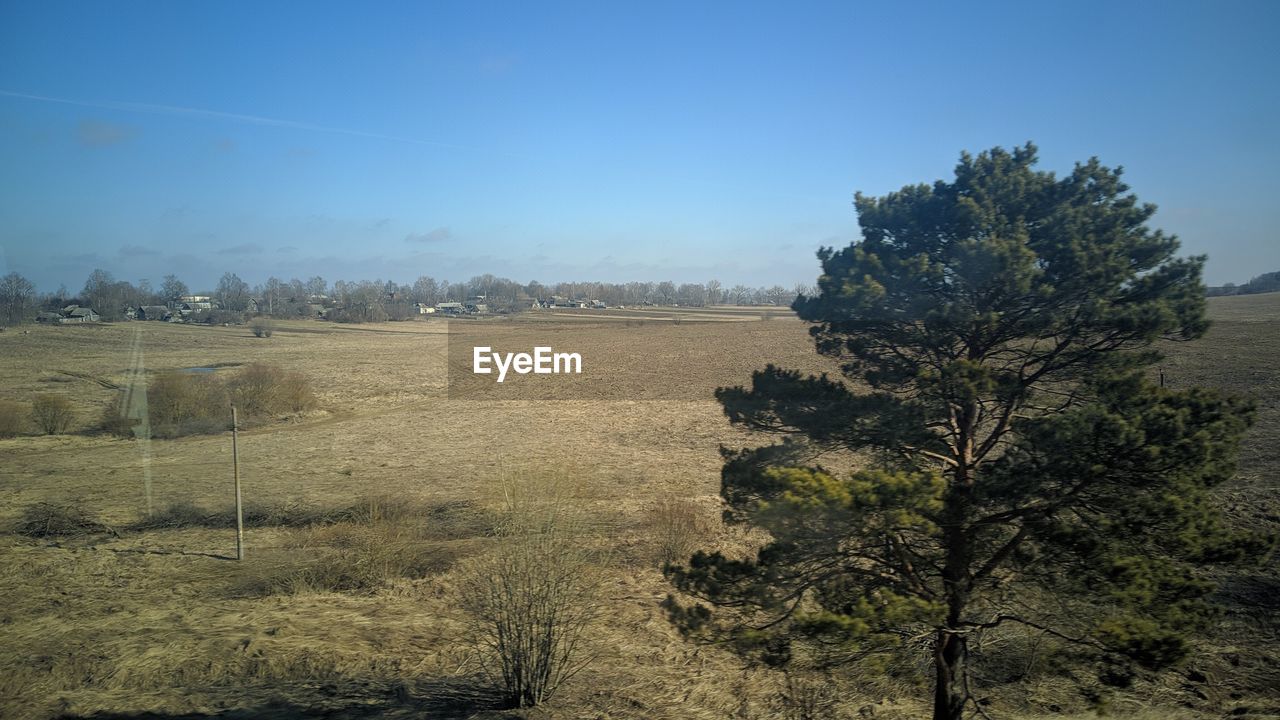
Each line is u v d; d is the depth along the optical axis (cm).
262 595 1145
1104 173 642
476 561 1143
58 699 805
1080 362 623
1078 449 532
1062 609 611
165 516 1545
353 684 852
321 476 1972
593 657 916
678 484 1825
